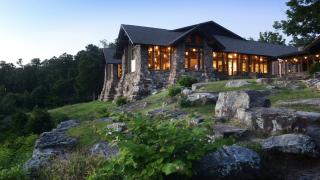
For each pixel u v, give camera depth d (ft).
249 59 156.25
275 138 30.63
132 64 135.13
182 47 126.21
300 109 46.98
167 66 128.67
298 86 70.64
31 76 261.24
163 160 20.90
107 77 183.93
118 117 24.80
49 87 249.55
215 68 146.92
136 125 22.62
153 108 77.56
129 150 20.76
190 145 22.15
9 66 290.56
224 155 25.67
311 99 54.03
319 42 104.99
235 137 34.58
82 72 233.35
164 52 128.57
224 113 43.11
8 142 77.30
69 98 230.48
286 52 165.89
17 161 54.29
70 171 32.09
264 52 157.48
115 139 23.56
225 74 148.46
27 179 33.12
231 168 24.86
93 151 42.63
